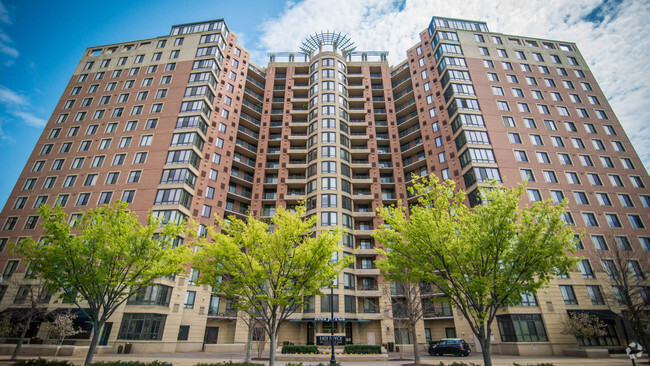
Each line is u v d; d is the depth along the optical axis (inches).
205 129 1993.1
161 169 1755.7
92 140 1913.1
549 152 1815.9
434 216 719.1
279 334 1718.8
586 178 1753.2
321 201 1959.9
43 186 1776.6
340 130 2277.3
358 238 2009.1
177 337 1454.2
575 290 1416.1
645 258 1496.1
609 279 1408.7
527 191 1669.5
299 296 693.9
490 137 1835.6
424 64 2418.8
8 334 1263.5
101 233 703.1
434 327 1807.3
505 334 1369.3
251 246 720.3
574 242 660.1
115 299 756.6
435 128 2159.2
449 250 691.4
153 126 1925.4
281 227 729.0
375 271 1835.6
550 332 1326.3
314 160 2153.1
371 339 1691.7
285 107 2480.3
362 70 2647.6
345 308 1669.5
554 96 2046.0
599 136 1911.9
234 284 729.6
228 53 2384.4
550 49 2269.9
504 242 649.6
